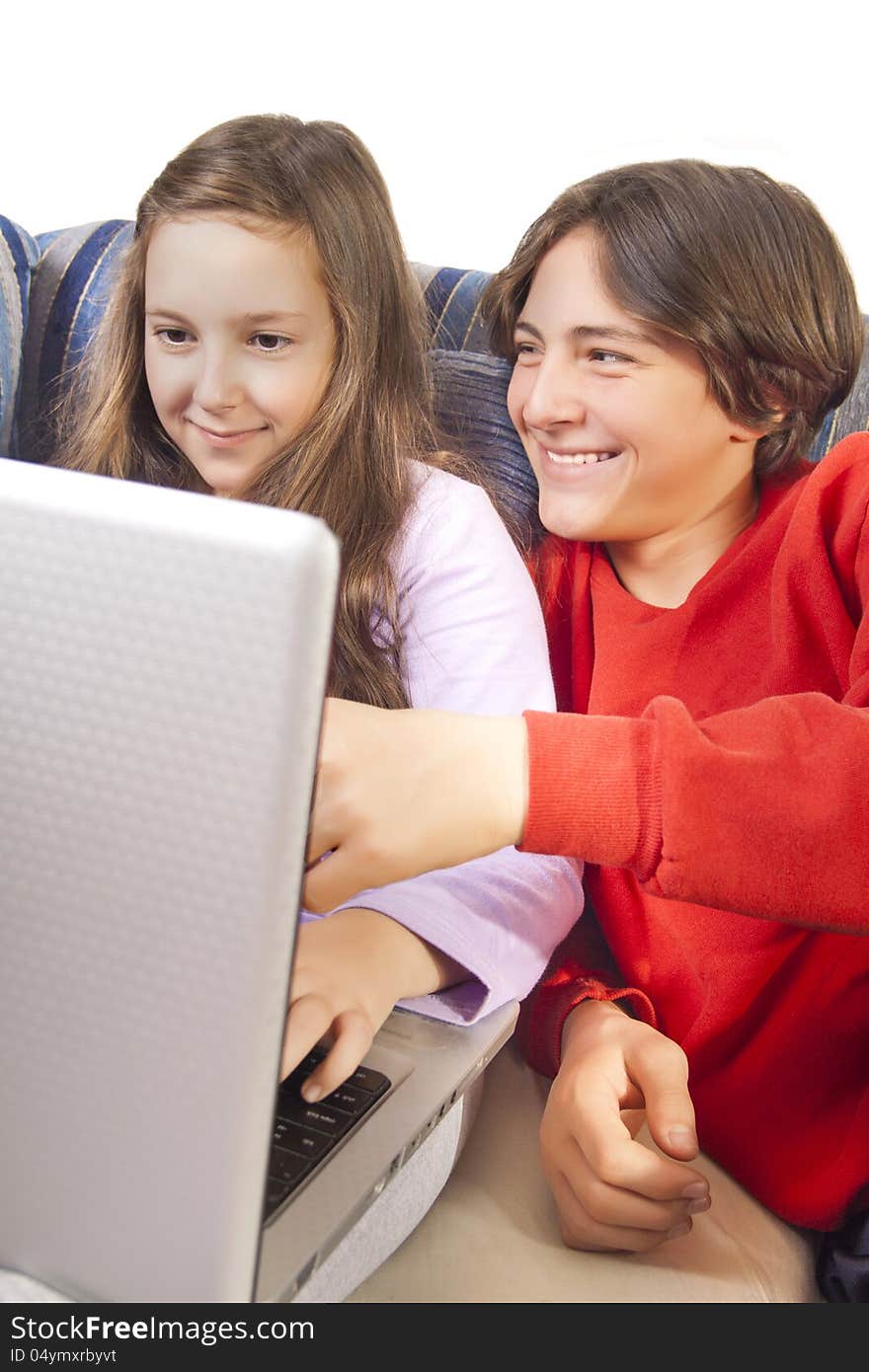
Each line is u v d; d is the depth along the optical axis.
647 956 0.96
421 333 1.13
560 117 1.30
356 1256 0.62
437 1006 0.73
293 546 0.37
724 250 0.89
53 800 0.41
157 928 0.41
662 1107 0.76
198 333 0.99
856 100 1.17
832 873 0.67
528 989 0.81
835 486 0.93
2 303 1.19
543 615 1.06
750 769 0.67
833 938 0.88
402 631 1.01
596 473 0.96
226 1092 0.41
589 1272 0.74
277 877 0.39
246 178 0.96
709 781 0.67
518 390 1.00
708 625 0.97
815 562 0.92
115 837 0.41
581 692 1.04
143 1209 0.44
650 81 1.25
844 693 0.90
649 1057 0.81
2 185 1.54
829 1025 0.87
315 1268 0.52
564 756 0.66
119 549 0.39
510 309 1.01
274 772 0.38
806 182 1.20
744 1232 0.82
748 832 0.67
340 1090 0.62
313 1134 0.58
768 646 0.95
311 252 0.98
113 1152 0.43
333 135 1.04
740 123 1.23
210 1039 0.41
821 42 1.18
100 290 1.22
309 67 1.38
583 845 0.67
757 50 1.20
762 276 0.90
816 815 0.67
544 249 0.96
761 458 0.99
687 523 0.98
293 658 0.37
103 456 1.13
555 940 0.87
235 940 0.40
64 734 0.41
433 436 1.10
